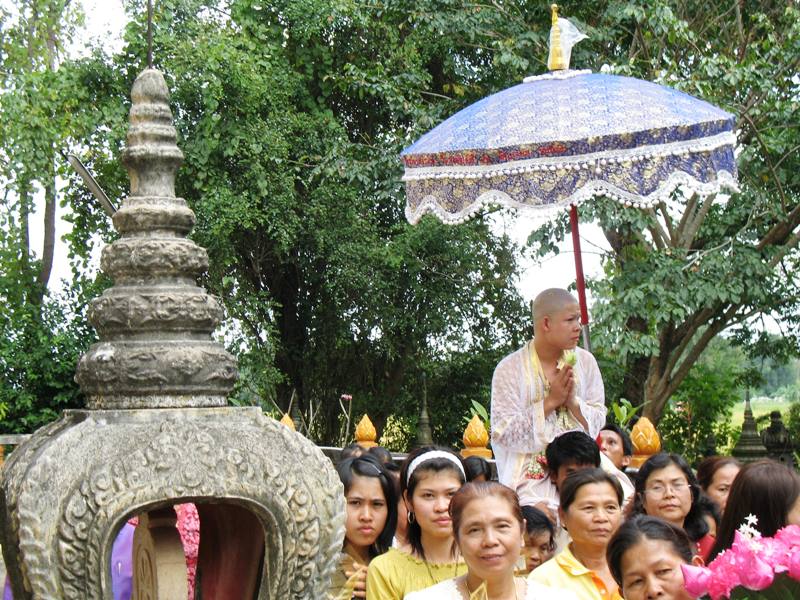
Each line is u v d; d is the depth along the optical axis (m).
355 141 19.16
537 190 6.52
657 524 4.08
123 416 2.99
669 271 14.09
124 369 3.03
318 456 3.11
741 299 15.19
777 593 3.19
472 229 17.88
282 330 19.12
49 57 18.42
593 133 6.29
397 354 18.12
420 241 17.11
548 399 6.51
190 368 3.06
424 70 16.95
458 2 16.02
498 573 4.03
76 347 17.31
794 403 23.38
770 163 14.62
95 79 16.89
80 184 17.61
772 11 16.08
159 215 3.19
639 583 4.02
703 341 16.97
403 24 16.38
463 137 6.63
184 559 3.12
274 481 3.00
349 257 17.05
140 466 2.89
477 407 8.48
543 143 6.33
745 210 15.16
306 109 18.25
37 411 17.17
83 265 17.86
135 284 3.14
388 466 6.34
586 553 4.89
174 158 3.29
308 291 18.89
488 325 19.17
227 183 16.38
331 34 17.95
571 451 5.91
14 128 16.31
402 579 4.93
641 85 6.82
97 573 2.83
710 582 3.16
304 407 19.31
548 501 6.25
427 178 6.73
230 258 16.44
